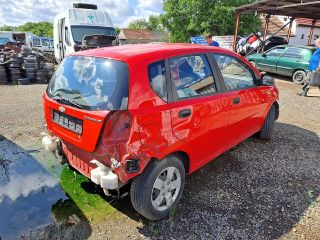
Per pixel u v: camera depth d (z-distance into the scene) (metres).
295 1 13.55
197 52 3.55
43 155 4.66
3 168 4.23
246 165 4.40
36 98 8.52
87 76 3.03
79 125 2.89
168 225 3.08
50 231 2.97
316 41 9.61
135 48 3.29
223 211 3.32
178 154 3.30
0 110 7.07
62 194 3.60
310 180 4.03
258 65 13.88
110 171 2.77
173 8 27.33
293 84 12.11
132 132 2.65
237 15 16.72
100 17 13.12
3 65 10.98
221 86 3.79
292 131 5.96
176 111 3.03
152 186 2.89
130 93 2.70
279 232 3.01
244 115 4.29
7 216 3.19
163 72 3.04
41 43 28.52
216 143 3.80
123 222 3.12
